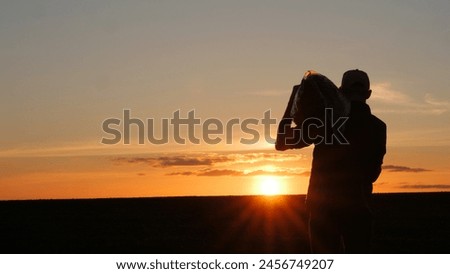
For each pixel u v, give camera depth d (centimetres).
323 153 580
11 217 2006
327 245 573
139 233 1508
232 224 1709
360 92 602
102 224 1731
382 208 2241
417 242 1331
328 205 572
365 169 583
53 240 1397
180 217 1936
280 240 1343
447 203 2389
